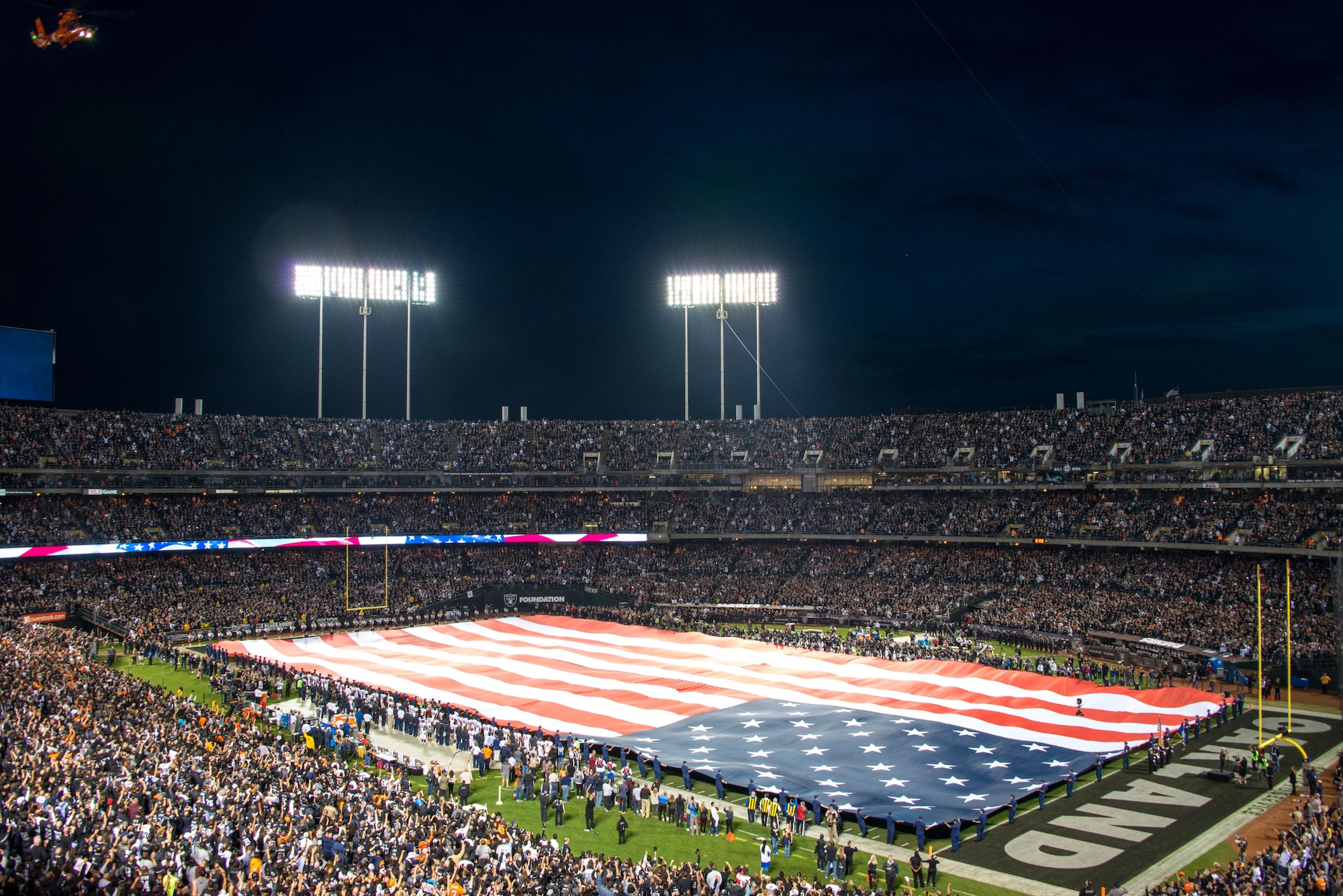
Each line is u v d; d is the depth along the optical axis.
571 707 66.06
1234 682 70.62
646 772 53.72
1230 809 45.91
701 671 76.31
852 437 126.25
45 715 48.75
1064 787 49.88
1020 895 37.03
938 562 108.44
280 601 101.88
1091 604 90.06
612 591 110.94
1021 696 65.69
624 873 33.66
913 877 38.94
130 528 104.50
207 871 28.91
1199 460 98.94
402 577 114.62
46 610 92.12
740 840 43.66
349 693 65.00
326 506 119.94
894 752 54.91
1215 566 90.88
